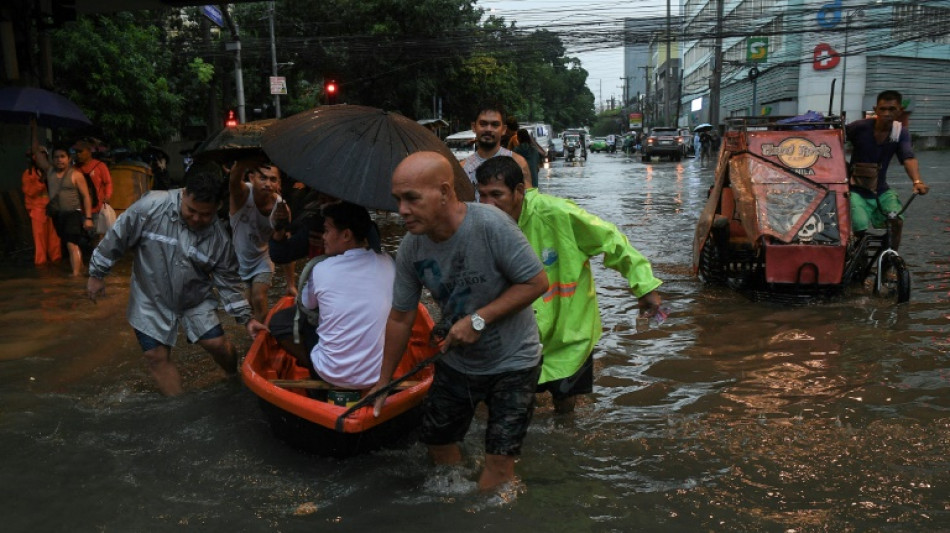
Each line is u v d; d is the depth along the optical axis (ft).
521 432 11.44
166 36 94.17
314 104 120.16
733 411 15.34
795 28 145.07
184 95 86.58
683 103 272.51
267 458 13.56
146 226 16.28
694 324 21.95
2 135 39.09
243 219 18.37
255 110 72.18
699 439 14.01
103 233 34.55
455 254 10.92
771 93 160.66
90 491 12.35
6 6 40.11
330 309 13.21
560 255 14.43
